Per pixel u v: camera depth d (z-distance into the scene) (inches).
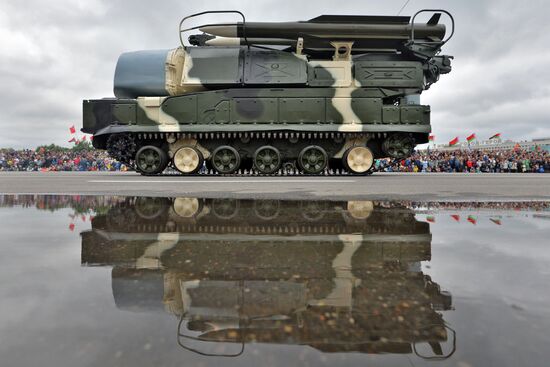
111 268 46.6
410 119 473.4
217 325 28.8
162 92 500.7
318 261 50.6
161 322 29.3
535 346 25.0
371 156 484.1
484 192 192.2
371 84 477.1
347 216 99.2
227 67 486.9
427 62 495.2
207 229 78.4
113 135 487.5
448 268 46.7
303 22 491.5
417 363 22.6
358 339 26.2
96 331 27.5
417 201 140.6
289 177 403.9
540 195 174.1
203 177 406.6
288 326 28.6
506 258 52.4
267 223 86.7
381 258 52.5
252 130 468.4
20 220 91.1
